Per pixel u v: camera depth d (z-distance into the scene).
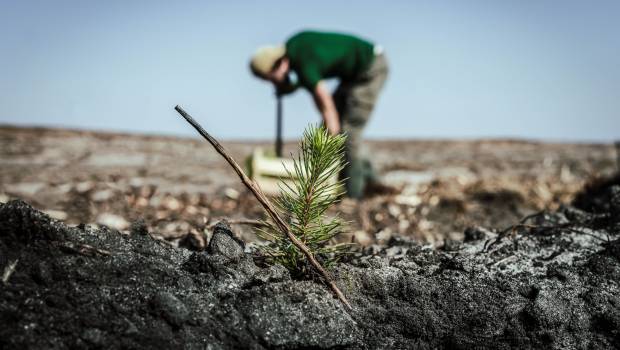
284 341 2.60
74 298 2.51
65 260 2.65
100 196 7.56
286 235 2.89
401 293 3.07
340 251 3.24
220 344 2.56
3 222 2.64
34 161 11.16
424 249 3.61
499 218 7.39
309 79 7.79
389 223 7.10
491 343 2.88
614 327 2.96
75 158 12.00
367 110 8.34
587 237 3.85
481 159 13.95
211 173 10.90
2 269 2.52
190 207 7.52
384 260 3.35
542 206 7.94
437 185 9.10
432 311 2.99
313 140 2.95
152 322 2.53
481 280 3.20
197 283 2.78
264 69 8.13
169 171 10.88
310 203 3.02
